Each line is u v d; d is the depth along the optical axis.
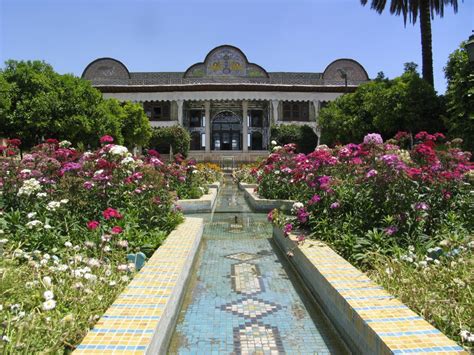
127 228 4.73
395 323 2.41
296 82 32.66
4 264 3.59
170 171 9.80
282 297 3.90
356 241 4.29
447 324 2.54
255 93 30.19
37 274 3.36
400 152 5.45
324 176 5.24
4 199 5.48
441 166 4.97
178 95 30.19
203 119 35.84
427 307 2.72
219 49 31.66
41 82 15.41
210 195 10.74
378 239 4.22
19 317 2.50
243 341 2.97
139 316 2.59
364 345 2.47
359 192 4.89
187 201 9.35
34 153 5.93
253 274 4.66
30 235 4.33
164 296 2.96
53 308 2.74
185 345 2.90
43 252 4.25
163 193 5.97
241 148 35.62
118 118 22.73
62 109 15.72
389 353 2.10
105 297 2.98
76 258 3.68
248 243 6.35
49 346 2.32
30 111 14.89
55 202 4.50
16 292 3.00
